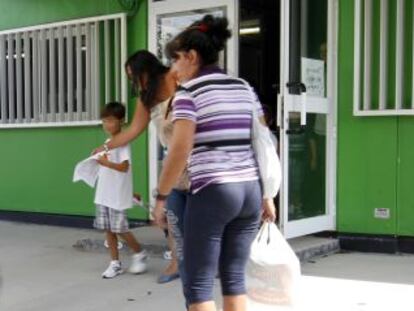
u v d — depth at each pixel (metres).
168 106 4.01
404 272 5.56
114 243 5.75
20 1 8.81
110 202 5.59
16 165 8.96
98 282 5.55
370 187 6.39
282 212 5.93
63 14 8.42
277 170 3.31
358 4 6.32
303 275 5.47
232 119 3.14
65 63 8.45
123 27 7.80
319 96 6.43
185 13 7.45
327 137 6.52
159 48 7.63
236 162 3.14
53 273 5.93
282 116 5.92
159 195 3.19
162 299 4.96
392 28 6.27
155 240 6.71
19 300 5.05
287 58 5.92
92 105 8.16
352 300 4.75
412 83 6.15
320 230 6.41
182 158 3.07
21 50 8.86
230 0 7.10
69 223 8.46
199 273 3.15
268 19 8.85
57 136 8.52
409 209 6.23
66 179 8.48
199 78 3.18
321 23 6.45
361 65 6.39
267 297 3.56
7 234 8.05
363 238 6.42
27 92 8.79
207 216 3.09
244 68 8.69
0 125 8.99
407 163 6.22
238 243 3.28
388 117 6.27
